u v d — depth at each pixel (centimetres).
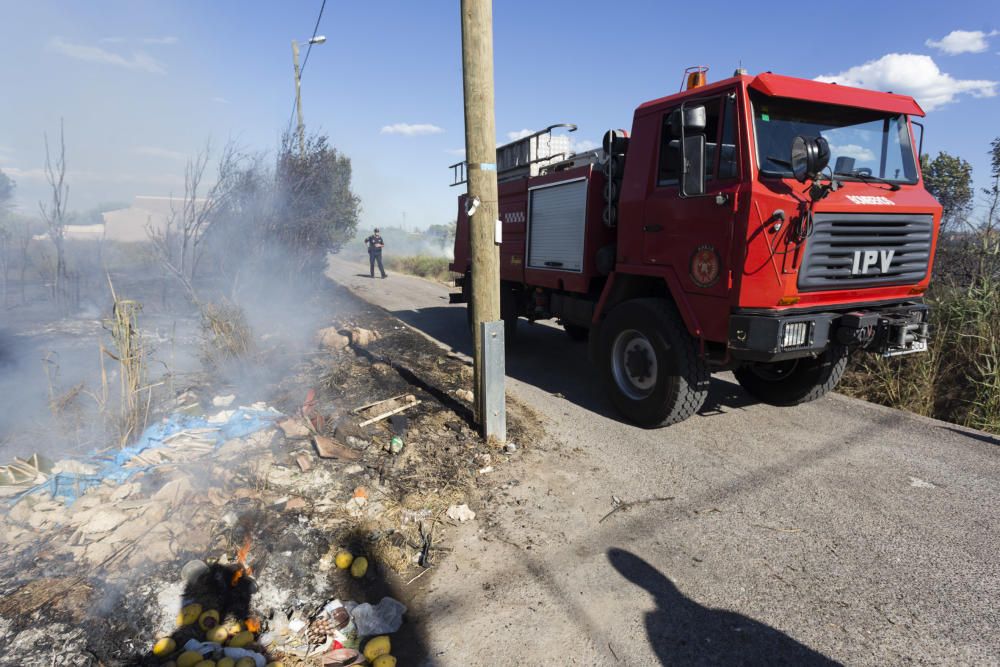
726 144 432
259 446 412
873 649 253
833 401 598
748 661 246
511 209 777
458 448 444
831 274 421
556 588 292
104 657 235
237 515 329
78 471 355
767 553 324
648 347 512
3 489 333
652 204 493
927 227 471
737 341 420
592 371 727
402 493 376
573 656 249
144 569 281
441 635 261
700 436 500
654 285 537
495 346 447
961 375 597
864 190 446
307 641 253
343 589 289
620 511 369
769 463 443
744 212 405
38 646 235
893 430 512
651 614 275
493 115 425
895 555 322
